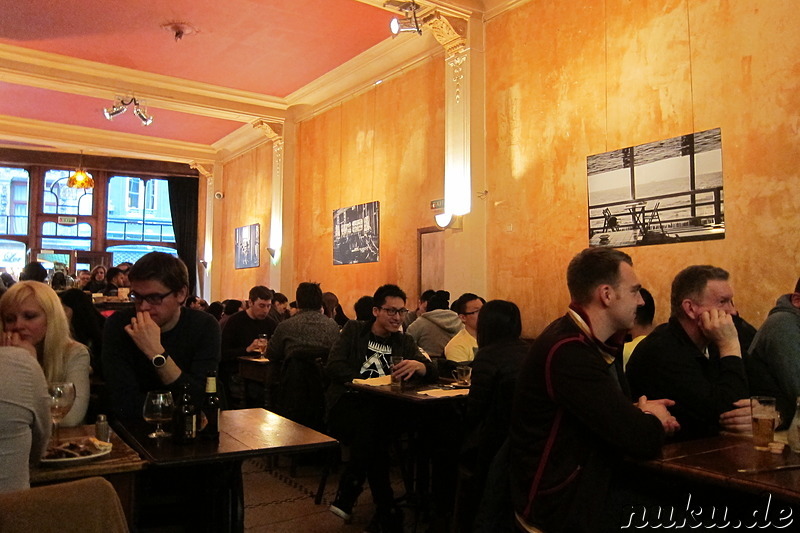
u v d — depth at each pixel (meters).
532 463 1.88
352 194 9.09
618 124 5.39
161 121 11.56
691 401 2.21
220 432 2.28
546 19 6.09
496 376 2.65
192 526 2.30
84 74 8.91
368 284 8.65
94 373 3.44
